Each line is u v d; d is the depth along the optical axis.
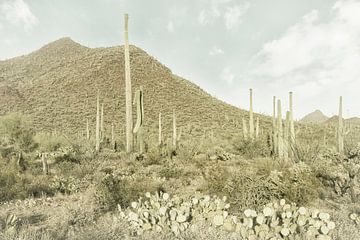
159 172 11.45
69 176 10.75
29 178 10.54
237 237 4.53
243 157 18.59
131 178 9.44
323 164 10.77
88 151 19.11
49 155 17.50
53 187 9.45
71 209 6.58
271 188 6.73
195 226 4.71
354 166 8.72
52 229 5.18
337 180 8.97
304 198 7.05
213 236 4.40
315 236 4.53
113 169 12.82
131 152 16.03
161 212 4.96
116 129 52.56
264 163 10.04
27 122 20.73
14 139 19.55
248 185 6.54
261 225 4.58
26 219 6.11
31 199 8.15
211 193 7.43
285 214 4.84
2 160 14.31
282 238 4.53
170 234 4.62
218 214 5.16
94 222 5.52
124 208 6.84
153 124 55.56
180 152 18.23
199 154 20.06
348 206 7.20
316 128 54.44
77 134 45.09
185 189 8.94
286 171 7.88
